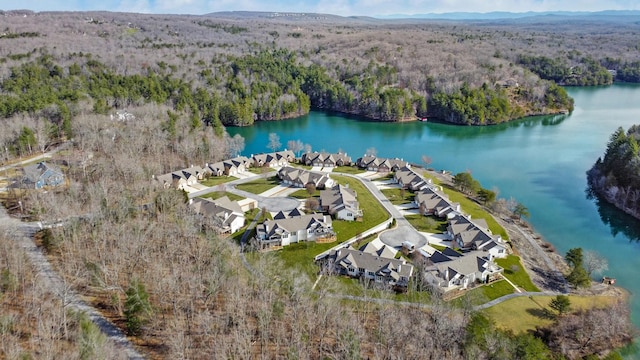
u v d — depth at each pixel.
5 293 58.53
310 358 55.44
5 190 102.50
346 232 99.56
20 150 128.62
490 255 87.38
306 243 93.81
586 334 66.75
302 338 57.16
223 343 54.12
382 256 84.50
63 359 46.31
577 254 86.38
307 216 98.06
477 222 101.62
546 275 86.50
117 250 70.62
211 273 65.94
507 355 54.84
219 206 101.00
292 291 65.44
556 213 117.81
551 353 61.59
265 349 55.53
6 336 50.31
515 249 95.31
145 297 57.44
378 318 66.38
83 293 62.75
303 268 83.44
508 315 71.62
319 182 127.19
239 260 81.38
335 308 64.75
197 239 81.38
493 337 57.75
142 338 55.88
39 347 49.41
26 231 81.38
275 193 123.19
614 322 68.44
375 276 80.81
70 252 70.69
